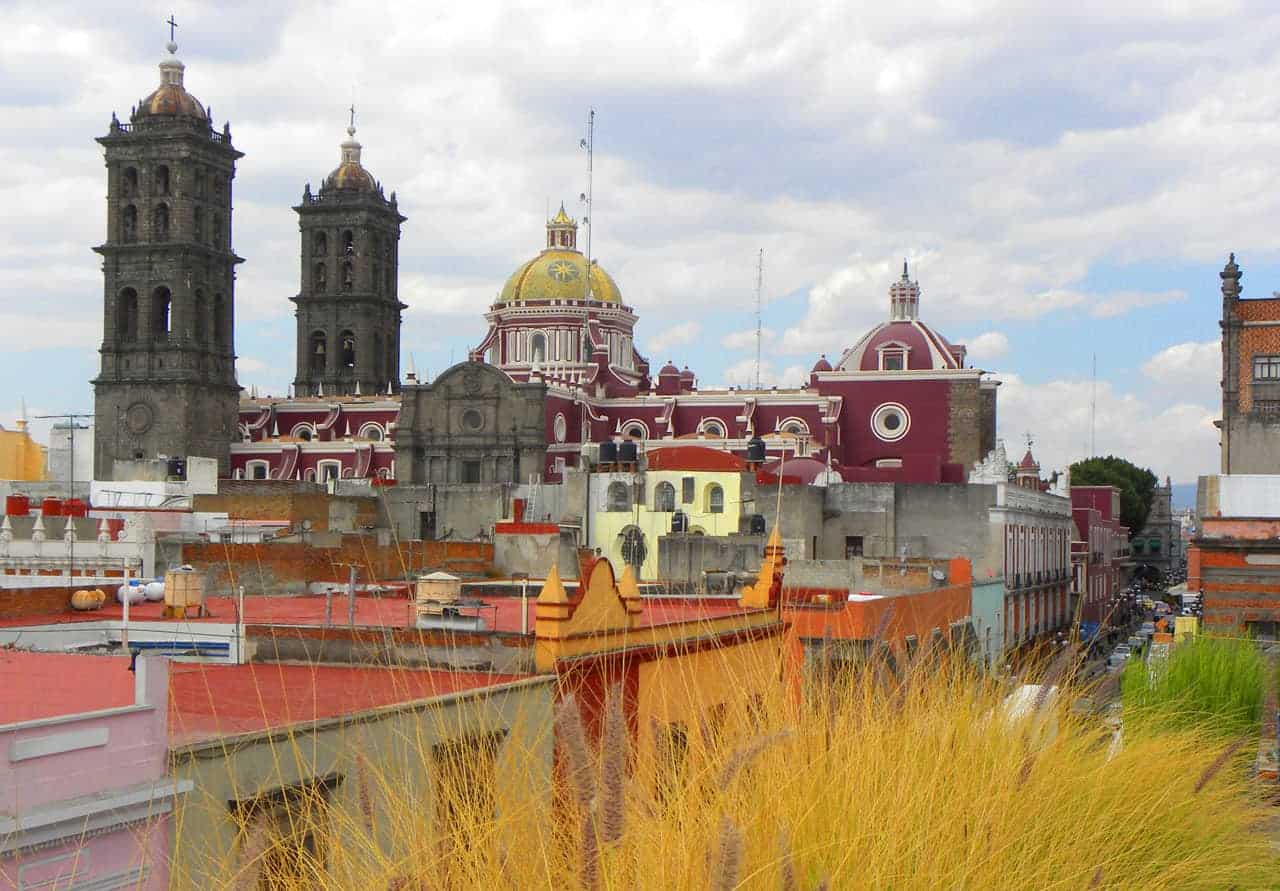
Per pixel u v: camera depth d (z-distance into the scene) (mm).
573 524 78938
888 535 86062
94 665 17172
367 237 159625
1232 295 82562
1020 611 88625
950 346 129125
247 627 23906
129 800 13969
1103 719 15961
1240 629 45375
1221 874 14102
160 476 105375
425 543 49312
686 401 134125
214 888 12406
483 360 154375
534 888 9961
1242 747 17938
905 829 11242
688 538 69875
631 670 23344
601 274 155750
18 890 12789
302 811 12820
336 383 158375
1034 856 12062
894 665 15125
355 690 20109
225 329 147125
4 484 82625
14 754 13180
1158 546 187500
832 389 126188
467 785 12047
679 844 9906
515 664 22297
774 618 29703
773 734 10609
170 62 144625
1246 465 81625
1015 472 110125
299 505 68500
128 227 143625
